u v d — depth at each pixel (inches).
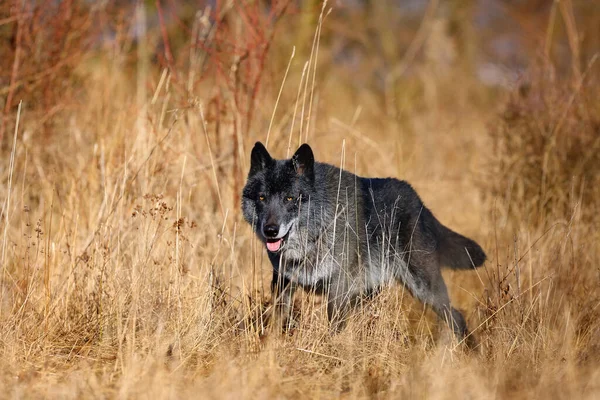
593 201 511.8
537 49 651.5
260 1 618.8
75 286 402.9
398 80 1094.4
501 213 538.3
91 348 366.3
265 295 438.9
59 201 484.4
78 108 586.9
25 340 360.5
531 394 306.2
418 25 1296.8
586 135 534.0
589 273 439.8
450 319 406.6
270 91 578.2
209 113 536.7
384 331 369.7
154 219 412.8
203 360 354.3
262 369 325.1
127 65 667.4
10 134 547.8
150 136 487.2
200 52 612.4
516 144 554.9
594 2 1131.3
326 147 589.9
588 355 355.6
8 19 538.6
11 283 410.9
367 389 321.7
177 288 389.7
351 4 1194.0
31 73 561.9
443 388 305.6
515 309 385.1
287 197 394.3
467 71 1133.1
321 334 372.8
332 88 1051.9
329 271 398.0
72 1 593.9
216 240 466.6
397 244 414.0
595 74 594.6
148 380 307.7
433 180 665.0
